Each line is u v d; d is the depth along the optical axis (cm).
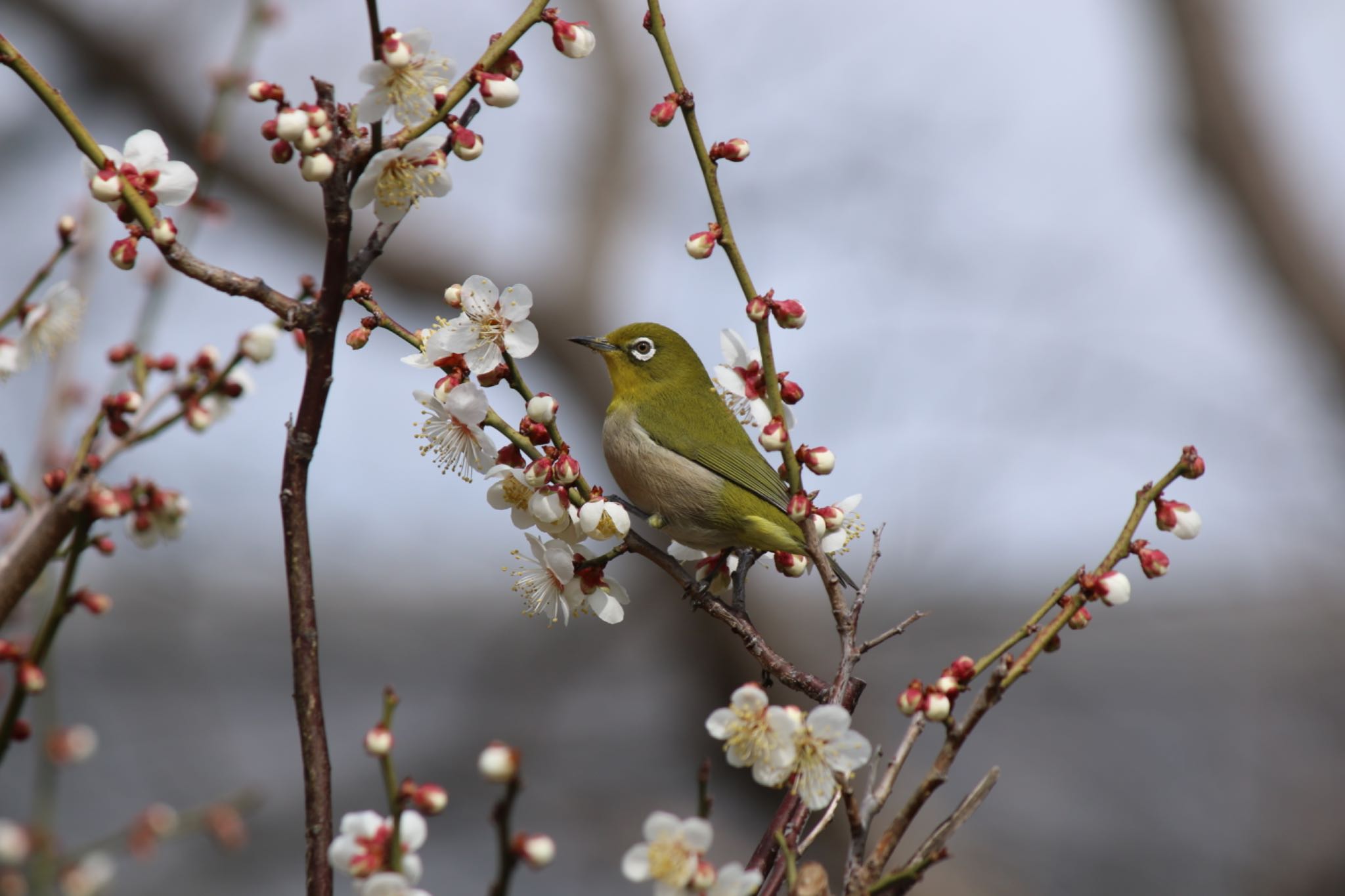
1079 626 415
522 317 473
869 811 392
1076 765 1556
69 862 706
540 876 1407
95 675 1555
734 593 637
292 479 422
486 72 422
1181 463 439
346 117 423
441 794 359
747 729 398
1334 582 1481
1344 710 1598
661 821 374
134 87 1384
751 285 454
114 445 564
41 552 526
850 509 512
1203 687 1730
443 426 477
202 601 1451
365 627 1816
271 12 807
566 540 490
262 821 1364
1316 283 1552
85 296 710
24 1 1334
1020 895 1328
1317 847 1405
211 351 582
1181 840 1432
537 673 1534
